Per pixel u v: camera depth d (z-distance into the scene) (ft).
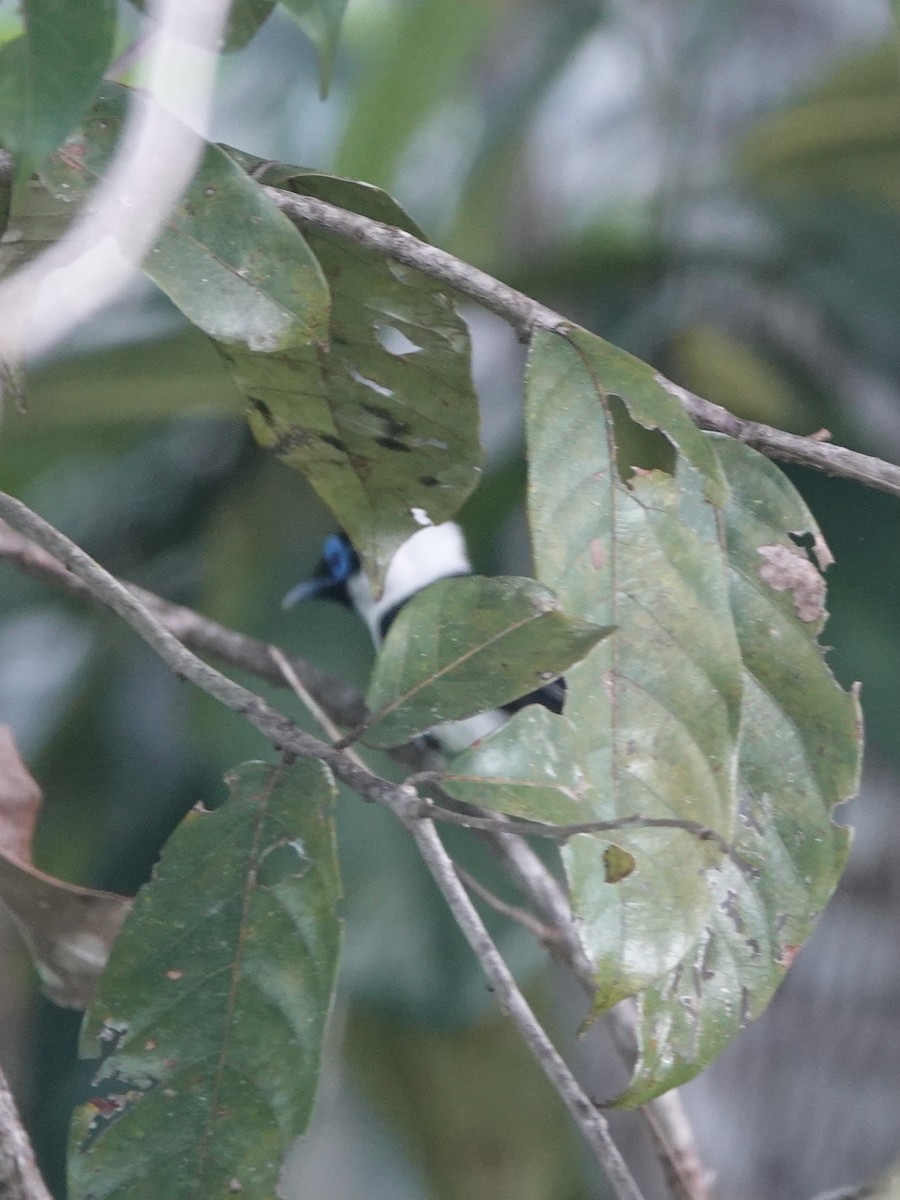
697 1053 12.30
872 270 18.37
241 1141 12.27
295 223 12.34
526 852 13.29
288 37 21.65
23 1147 12.41
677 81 20.33
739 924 12.37
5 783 12.73
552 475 12.27
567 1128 18.40
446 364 12.50
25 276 12.37
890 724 15.80
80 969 12.74
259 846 12.29
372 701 12.26
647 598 12.27
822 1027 21.24
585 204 21.54
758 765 12.41
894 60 17.13
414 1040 17.75
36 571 13.39
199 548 19.13
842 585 16.33
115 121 12.27
